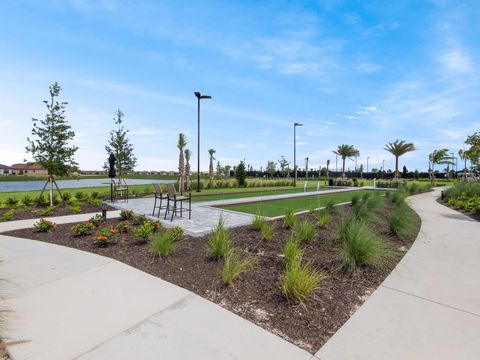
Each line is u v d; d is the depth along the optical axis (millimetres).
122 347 2166
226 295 3113
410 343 2252
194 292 3188
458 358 2059
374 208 8594
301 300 2867
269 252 4598
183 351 2127
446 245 5254
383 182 34750
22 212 8664
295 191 21469
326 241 5258
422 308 2850
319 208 9320
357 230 4375
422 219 8180
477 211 9344
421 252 4793
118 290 3199
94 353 2090
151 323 2520
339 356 2092
